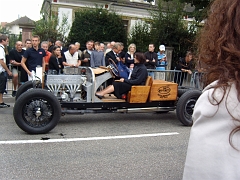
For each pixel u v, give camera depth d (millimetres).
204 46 911
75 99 5441
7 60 8195
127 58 8273
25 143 4406
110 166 3639
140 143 4605
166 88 5742
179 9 13086
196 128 847
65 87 5438
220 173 762
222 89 811
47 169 3490
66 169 3504
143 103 5703
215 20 880
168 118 6527
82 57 8992
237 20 821
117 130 5348
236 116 768
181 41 12891
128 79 5594
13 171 3412
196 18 11547
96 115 6590
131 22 19078
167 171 3566
